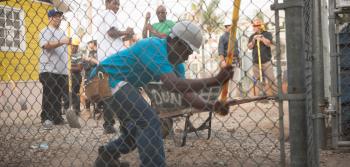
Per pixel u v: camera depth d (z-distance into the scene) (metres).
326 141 4.79
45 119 6.75
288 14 2.37
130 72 3.41
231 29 2.75
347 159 4.32
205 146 5.08
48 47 6.81
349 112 4.70
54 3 5.01
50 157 4.62
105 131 5.47
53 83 6.77
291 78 2.38
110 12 6.26
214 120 7.05
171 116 4.66
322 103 4.75
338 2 4.54
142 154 3.31
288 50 2.38
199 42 3.18
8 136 5.58
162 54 3.20
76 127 6.64
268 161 4.22
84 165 4.25
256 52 8.91
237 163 4.21
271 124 6.29
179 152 4.80
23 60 9.97
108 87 3.46
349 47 4.59
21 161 4.41
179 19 3.23
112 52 6.27
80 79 8.26
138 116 3.36
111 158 3.74
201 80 3.02
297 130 2.38
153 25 5.84
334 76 4.67
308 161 2.38
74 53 8.32
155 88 4.61
